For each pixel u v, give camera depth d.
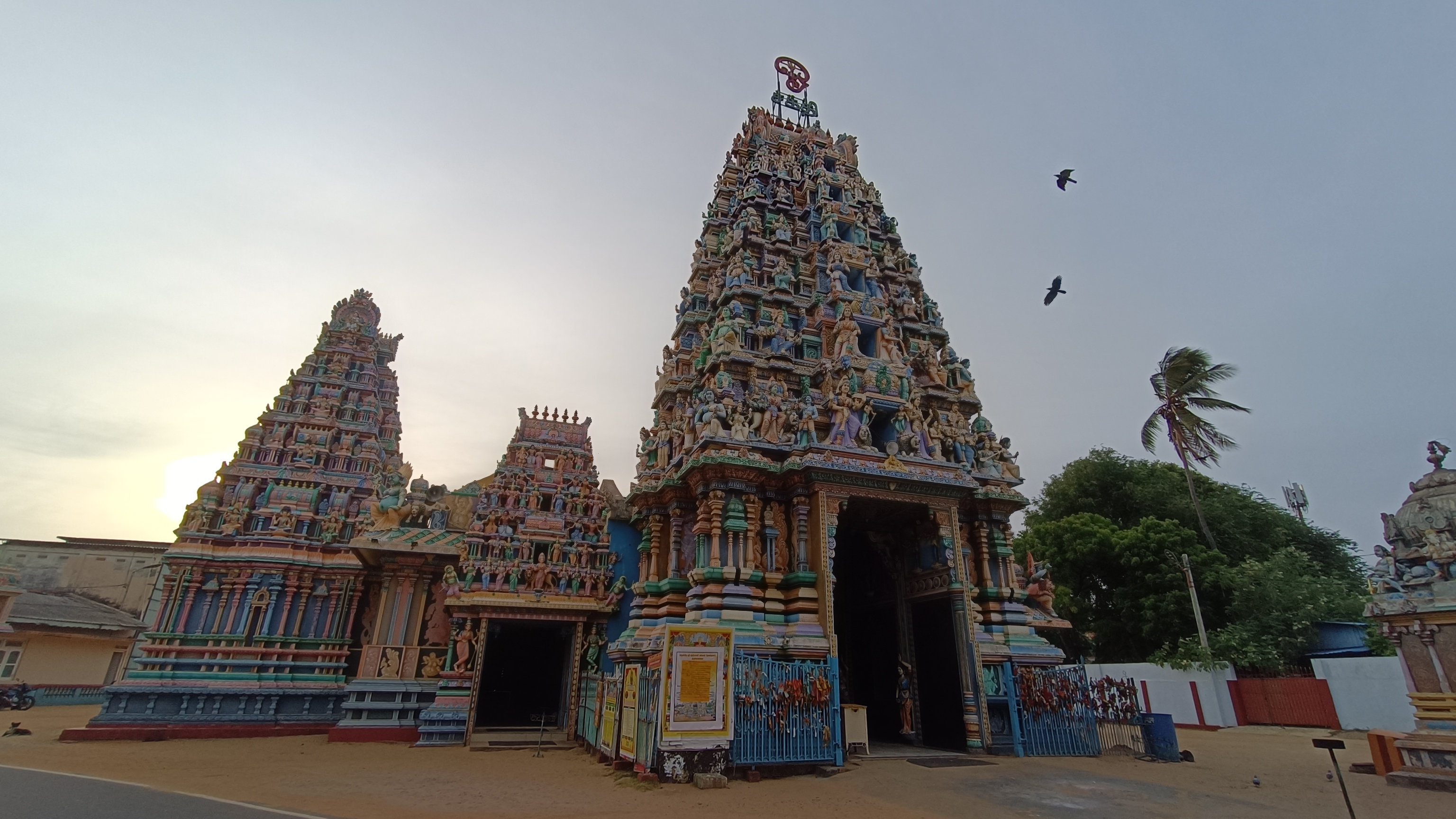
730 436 19.33
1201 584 35.75
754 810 11.33
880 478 19.11
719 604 17.53
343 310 35.78
